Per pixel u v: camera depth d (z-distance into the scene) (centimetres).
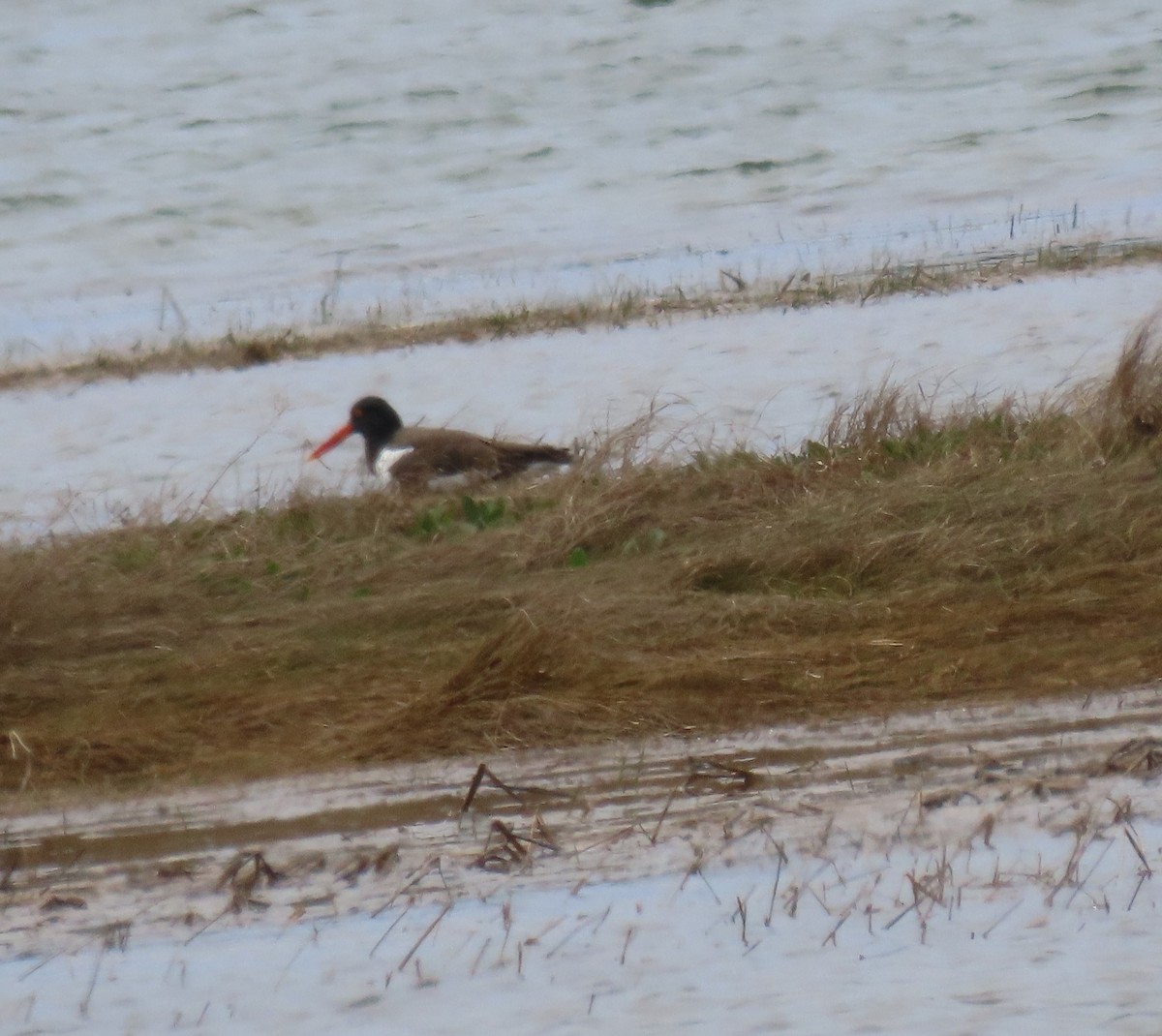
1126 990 775
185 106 5319
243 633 1354
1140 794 977
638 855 951
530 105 5012
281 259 3544
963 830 948
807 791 1025
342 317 2864
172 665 1309
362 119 4988
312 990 826
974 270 2628
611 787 1056
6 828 1077
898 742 1093
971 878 892
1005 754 1057
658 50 5481
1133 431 1562
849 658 1228
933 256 2852
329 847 999
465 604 1348
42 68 5819
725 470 1612
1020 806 976
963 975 798
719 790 1038
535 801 1045
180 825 1057
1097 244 2738
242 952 873
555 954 846
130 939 898
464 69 5456
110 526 1703
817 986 796
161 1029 801
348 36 5953
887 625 1282
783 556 1375
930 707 1144
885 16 5653
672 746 1119
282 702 1231
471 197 4028
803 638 1272
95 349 2798
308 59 5703
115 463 2080
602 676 1206
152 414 2284
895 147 4091
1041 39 5228
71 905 948
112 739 1195
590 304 2633
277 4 6475
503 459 1762
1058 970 796
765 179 3900
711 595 1335
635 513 1502
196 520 1627
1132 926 834
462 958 848
